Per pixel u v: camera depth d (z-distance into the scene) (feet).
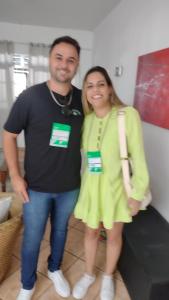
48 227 7.60
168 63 5.83
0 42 15.47
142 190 4.33
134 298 5.15
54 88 4.37
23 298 4.97
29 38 15.79
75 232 7.66
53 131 4.28
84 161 5.01
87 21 13.71
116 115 4.35
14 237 5.27
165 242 5.47
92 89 4.33
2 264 5.27
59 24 14.84
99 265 6.33
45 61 16.10
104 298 5.16
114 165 4.44
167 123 5.96
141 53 7.76
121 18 9.80
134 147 4.29
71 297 5.30
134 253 5.07
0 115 16.63
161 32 6.45
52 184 4.52
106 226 4.55
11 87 16.31
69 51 4.16
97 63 14.33
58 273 5.57
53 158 4.39
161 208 6.66
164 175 6.43
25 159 4.60
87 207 4.73
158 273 4.52
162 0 6.33
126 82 9.09
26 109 4.21
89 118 4.69
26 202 4.61
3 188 9.64
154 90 6.56
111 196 4.50
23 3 11.29
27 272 4.95
